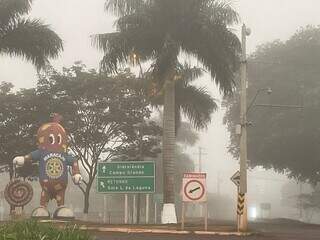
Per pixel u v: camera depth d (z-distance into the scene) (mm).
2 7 25453
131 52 26516
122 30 26547
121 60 26688
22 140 35219
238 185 22641
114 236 18344
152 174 25062
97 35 26828
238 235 20609
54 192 23750
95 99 34844
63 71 35312
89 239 7516
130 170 25172
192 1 26297
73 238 7270
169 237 18328
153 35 26453
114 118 34594
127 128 35156
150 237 18141
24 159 23500
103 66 26688
